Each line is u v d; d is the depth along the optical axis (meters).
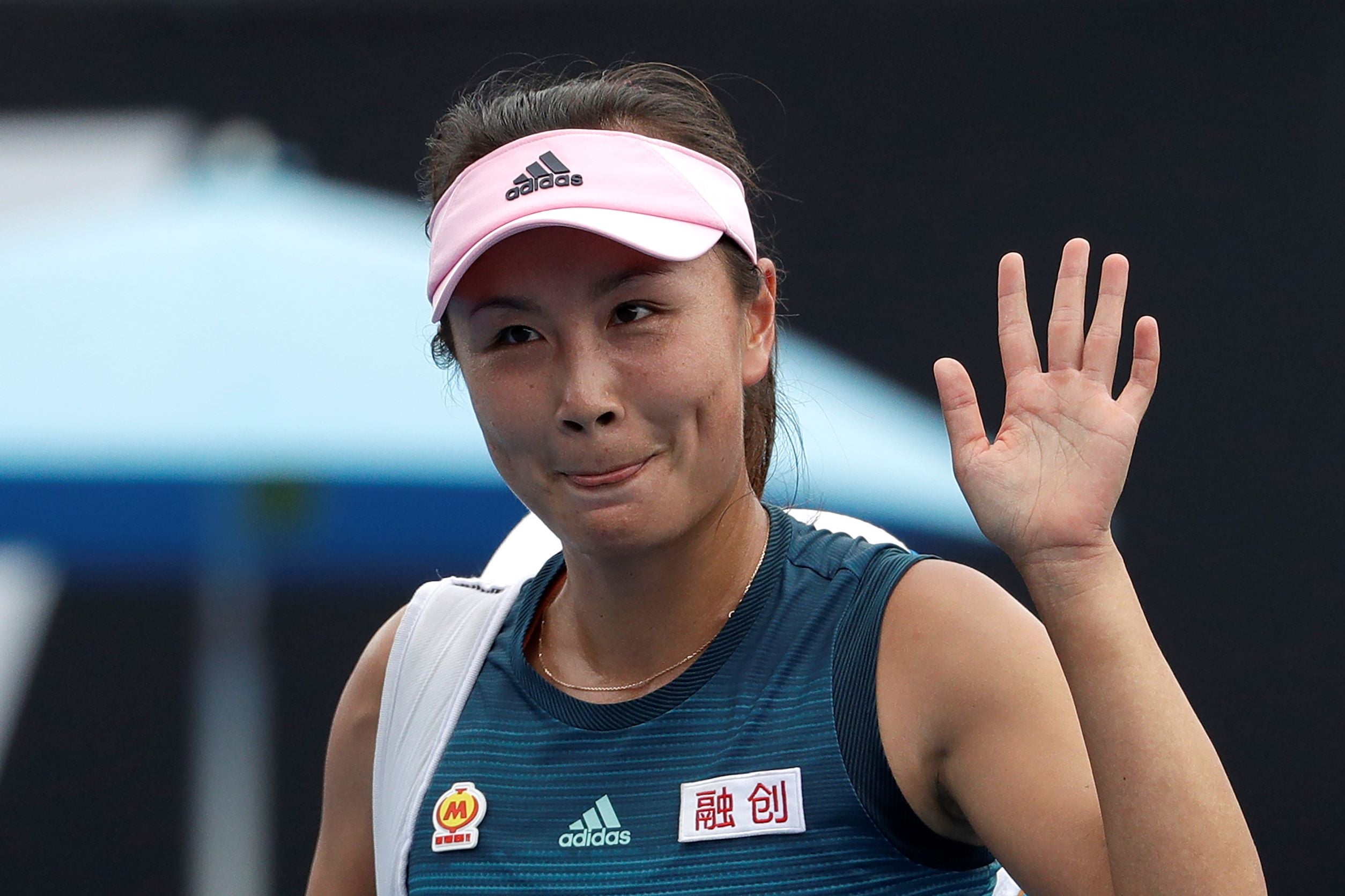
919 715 5.96
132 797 18.02
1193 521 18.61
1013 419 5.86
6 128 18.98
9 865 17.84
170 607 18.33
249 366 15.63
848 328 19.03
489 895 6.38
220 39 19.47
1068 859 5.52
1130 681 5.39
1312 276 18.97
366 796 7.65
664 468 6.20
